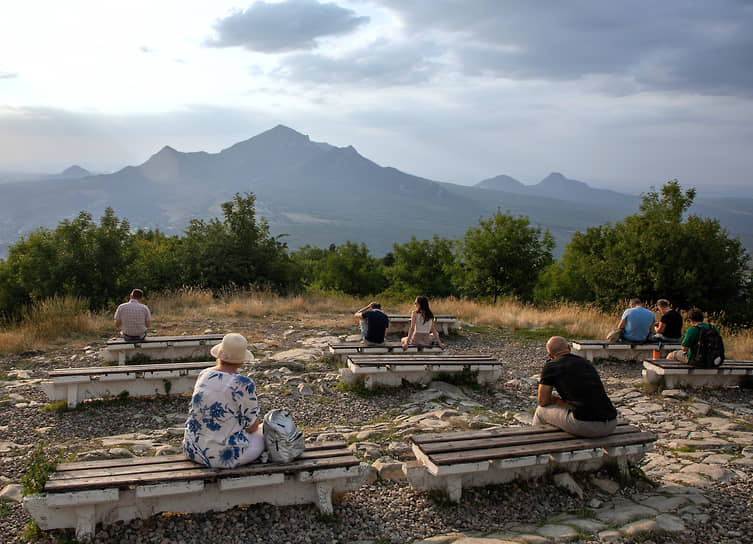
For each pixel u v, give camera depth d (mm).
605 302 26719
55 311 12219
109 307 15453
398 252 41312
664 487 4801
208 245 21469
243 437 3883
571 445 4539
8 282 15742
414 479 4328
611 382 9344
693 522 3994
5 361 9250
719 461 5461
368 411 7102
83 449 5305
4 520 3781
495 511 4219
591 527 3830
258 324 13430
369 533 3770
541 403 5070
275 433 3975
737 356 12055
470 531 3865
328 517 3912
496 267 31250
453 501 4250
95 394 6992
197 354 9812
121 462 3918
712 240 25672
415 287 40312
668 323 11078
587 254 34531
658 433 6578
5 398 7129
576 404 4762
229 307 15352
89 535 3492
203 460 3820
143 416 6633
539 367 10359
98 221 16828
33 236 16250
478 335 13320
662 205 30578
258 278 22094
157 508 3740
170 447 5062
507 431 4879
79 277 15891
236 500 3928
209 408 3838
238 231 22500
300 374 8695
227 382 3871
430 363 8219
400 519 3982
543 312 16922
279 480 3850
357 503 4207
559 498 4480
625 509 4203
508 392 8445
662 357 11148
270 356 9906
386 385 8164
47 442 5555
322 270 47688
